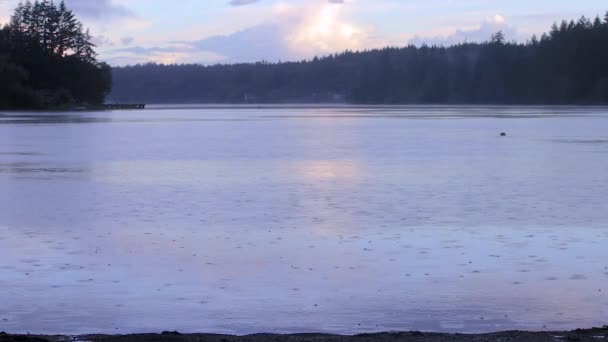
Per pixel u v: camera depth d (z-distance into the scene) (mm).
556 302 10594
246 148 39562
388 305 10523
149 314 10156
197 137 50312
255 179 24844
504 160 31594
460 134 52969
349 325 9734
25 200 20109
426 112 121438
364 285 11492
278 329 9586
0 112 117312
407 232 15453
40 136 51250
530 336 8797
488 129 60062
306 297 10898
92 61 146625
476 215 17453
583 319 9875
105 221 16812
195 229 15836
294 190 22000
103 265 12688
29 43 139750
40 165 30141
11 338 8570
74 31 144375
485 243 14336
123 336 8906
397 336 8906
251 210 18312
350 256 13352
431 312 10219
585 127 62312
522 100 184500
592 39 169625
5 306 10477
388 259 13109
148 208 18656
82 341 8688
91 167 29203
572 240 14539
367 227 16031
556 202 19359
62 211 18234
